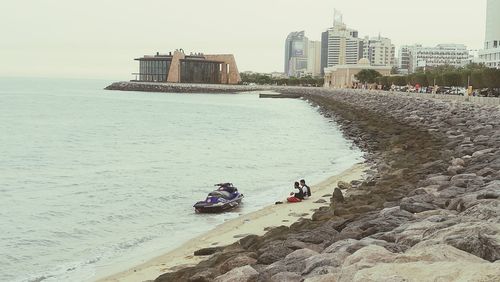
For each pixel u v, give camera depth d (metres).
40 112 109.69
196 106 135.62
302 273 9.58
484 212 11.62
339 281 7.71
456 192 17.08
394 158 36.09
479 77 87.19
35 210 25.25
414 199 16.34
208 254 17.36
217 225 21.94
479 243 8.30
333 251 11.01
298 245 12.65
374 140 50.44
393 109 76.81
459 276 6.26
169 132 70.69
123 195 28.61
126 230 21.72
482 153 26.88
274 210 23.61
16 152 49.22
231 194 25.33
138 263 17.20
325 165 40.06
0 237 20.75
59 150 50.91
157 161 42.69
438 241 8.91
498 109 56.06
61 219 23.58
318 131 68.38
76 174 36.16
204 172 36.84
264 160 43.31
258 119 92.38
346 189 27.44
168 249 18.66
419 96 93.00
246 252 13.52
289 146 53.19
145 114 107.62
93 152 49.22
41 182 33.03
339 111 90.31
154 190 30.06
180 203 26.66
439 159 29.17
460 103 68.75
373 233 12.74
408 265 6.91
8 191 30.05
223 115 103.62
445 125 49.91
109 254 18.62
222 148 52.19
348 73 193.75
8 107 123.25
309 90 180.75
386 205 17.42
